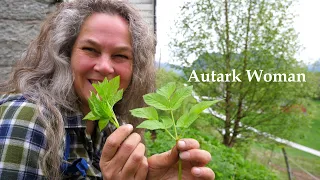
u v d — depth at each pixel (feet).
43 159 3.30
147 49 4.55
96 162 4.58
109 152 2.85
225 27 21.47
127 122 5.26
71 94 4.01
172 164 3.25
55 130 3.55
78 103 4.16
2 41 8.79
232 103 22.49
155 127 2.67
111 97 2.88
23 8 9.01
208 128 24.61
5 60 8.82
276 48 20.74
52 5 9.30
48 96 3.74
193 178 3.35
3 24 8.81
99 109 2.81
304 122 23.25
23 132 3.23
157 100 2.74
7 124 3.25
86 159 4.14
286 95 21.70
